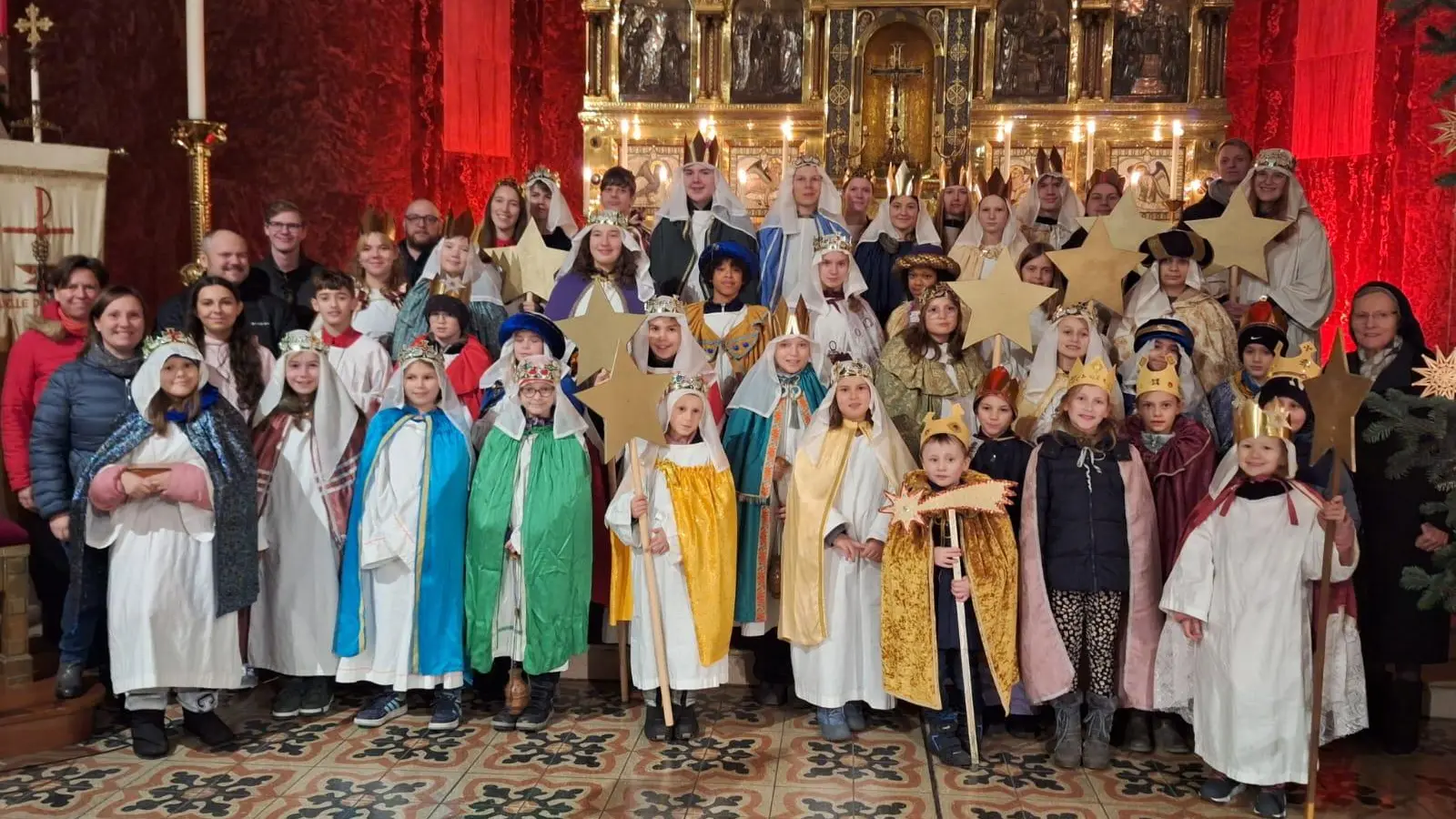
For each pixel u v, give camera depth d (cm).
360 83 909
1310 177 916
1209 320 520
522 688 468
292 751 445
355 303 560
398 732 466
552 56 1048
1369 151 871
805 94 954
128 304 452
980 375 502
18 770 425
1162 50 928
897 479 461
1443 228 831
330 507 480
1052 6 936
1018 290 474
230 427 452
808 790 411
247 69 848
